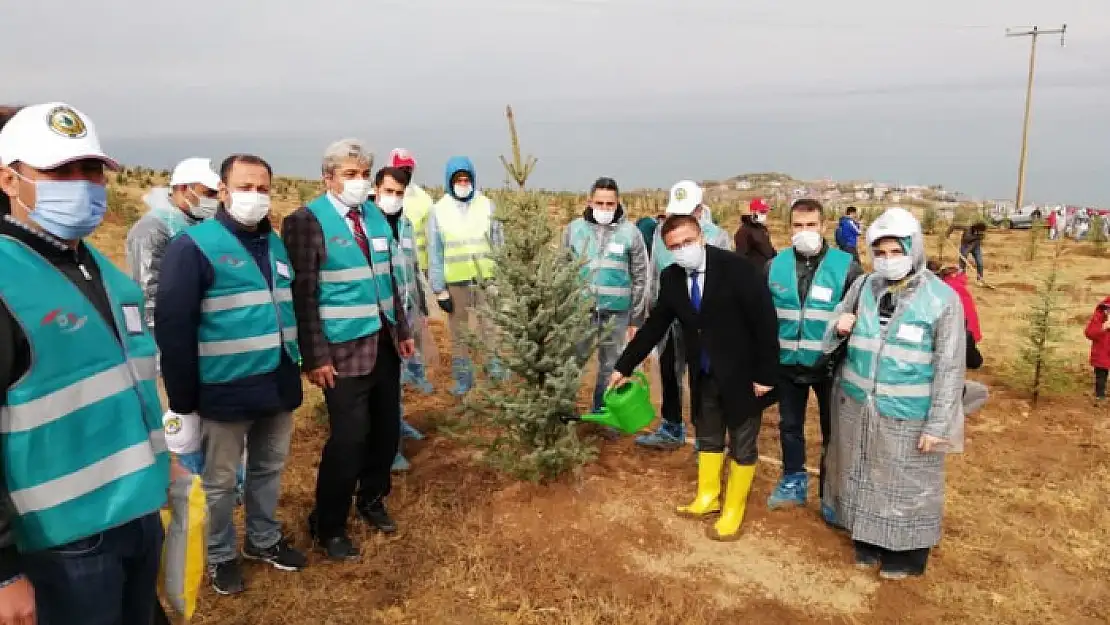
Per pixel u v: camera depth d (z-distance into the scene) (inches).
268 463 160.4
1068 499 210.2
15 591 78.0
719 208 1305.4
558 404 196.4
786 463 203.2
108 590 91.0
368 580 163.9
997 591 163.6
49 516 82.0
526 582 164.2
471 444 231.0
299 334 159.2
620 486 212.2
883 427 160.7
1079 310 510.6
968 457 241.3
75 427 84.0
